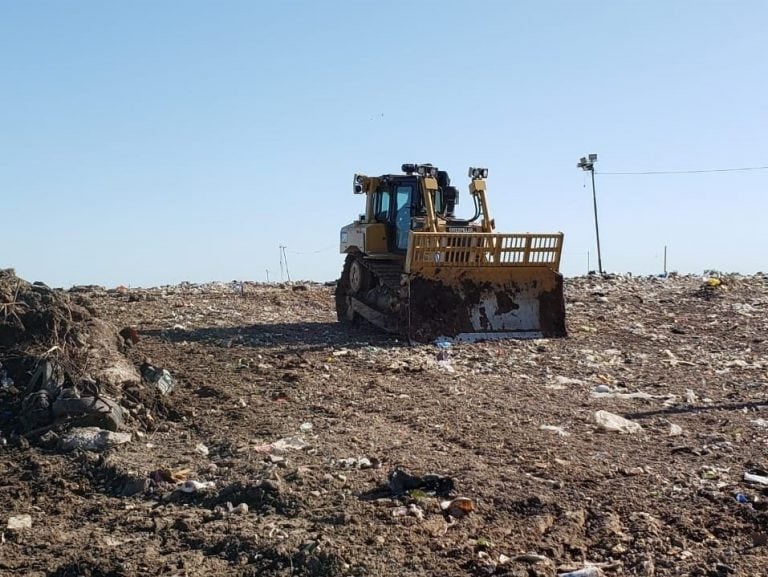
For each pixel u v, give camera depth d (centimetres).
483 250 1486
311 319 1784
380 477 801
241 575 622
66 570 640
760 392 1137
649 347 1466
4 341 1094
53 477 853
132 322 1625
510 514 712
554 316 1534
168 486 816
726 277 2248
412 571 616
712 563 625
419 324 1463
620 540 662
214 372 1226
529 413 1027
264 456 877
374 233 1631
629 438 920
